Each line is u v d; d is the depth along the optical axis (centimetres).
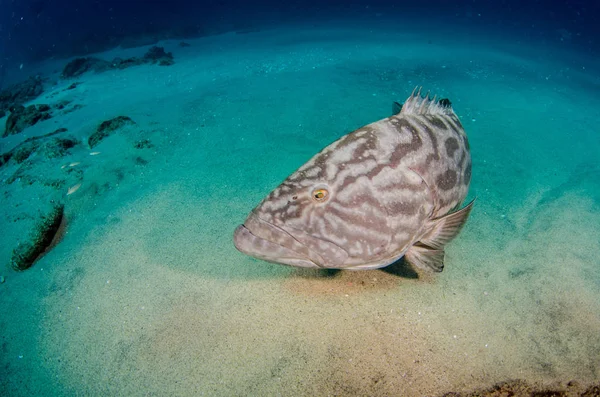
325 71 285
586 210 110
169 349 77
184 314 83
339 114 186
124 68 411
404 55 355
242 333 78
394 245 73
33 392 74
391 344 74
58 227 115
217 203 117
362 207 70
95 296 90
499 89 242
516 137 163
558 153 147
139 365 75
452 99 218
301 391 69
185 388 71
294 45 462
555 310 80
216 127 176
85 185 133
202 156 148
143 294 89
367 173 71
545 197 118
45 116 249
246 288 87
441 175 81
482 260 92
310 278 88
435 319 79
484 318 79
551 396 67
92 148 167
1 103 363
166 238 104
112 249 103
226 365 73
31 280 98
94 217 117
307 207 70
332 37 516
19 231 116
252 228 72
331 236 70
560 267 90
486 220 107
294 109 195
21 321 87
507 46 440
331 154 72
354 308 81
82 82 363
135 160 148
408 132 79
